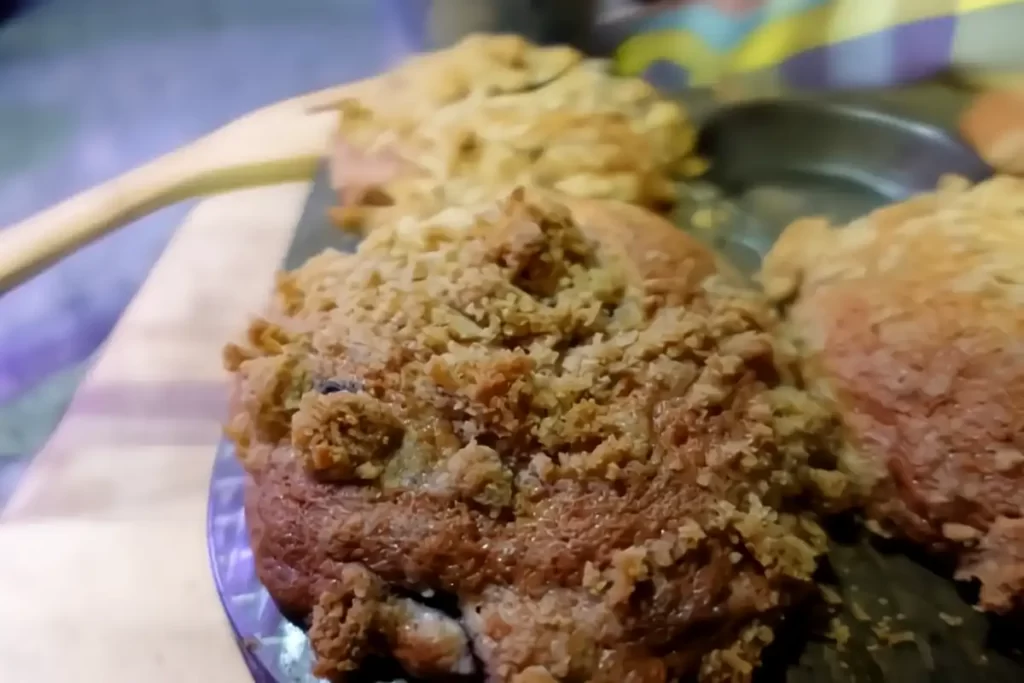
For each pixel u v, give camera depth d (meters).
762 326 0.15
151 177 0.23
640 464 0.13
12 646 0.16
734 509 0.13
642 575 0.12
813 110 0.20
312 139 0.23
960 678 0.13
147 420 0.20
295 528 0.13
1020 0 0.20
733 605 0.13
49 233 0.22
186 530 0.17
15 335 0.23
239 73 0.27
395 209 0.19
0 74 0.28
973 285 0.14
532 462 0.13
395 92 0.22
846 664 0.13
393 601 0.13
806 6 0.22
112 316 0.23
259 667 0.14
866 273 0.16
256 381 0.14
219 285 0.22
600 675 0.12
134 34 0.29
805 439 0.14
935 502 0.14
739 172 0.20
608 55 0.23
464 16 0.24
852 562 0.14
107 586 0.16
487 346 0.14
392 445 0.13
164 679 0.15
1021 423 0.13
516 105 0.20
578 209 0.17
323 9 0.29
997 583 0.13
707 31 0.23
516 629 0.12
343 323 0.15
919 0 0.21
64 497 0.18
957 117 0.20
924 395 0.14
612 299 0.15
